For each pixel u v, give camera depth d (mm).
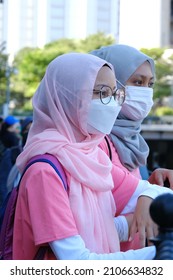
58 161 1896
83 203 1912
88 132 2061
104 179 1980
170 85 38625
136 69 2785
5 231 1988
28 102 40594
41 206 1779
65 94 2021
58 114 2000
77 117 2027
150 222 1982
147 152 2842
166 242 1452
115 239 2012
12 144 5945
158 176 2504
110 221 2023
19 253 1885
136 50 2861
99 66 2029
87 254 1763
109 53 2857
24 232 1851
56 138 1932
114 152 2662
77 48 36219
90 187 1945
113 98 2090
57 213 1772
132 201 2297
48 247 1840
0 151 5871
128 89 2770
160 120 27344
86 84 2006
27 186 1815
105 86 2047
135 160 2750
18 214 1878
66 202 1815
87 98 2008
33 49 37875
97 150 2098
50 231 1751
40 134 1979
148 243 1943
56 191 1801
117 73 2801
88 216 1902
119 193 2297
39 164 1848
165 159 13625
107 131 2064
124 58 2799
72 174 1891
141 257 1766
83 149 2010
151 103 2842
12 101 41688
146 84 2822
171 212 1382
